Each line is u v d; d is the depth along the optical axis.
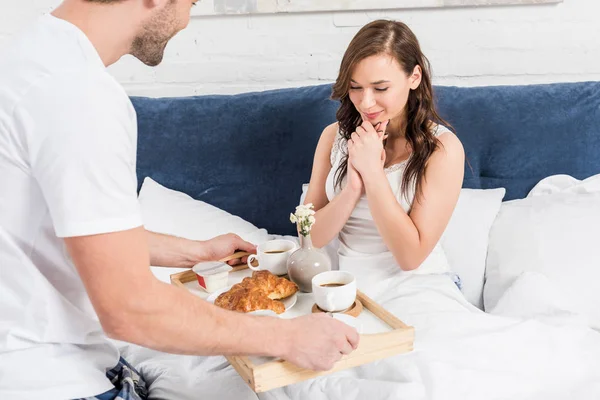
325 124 2.06
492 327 1.34
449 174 1.57
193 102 2.10
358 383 1.18
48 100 0.85
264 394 1.24
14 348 0.97
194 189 2.09
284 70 2.27
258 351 0.97
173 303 0.91
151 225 1.91
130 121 0.91
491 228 1.86
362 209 1.63
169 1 0.94
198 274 1.32
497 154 2.04
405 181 1.58
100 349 1.10
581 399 1.18
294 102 2.07
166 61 2.26
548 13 2.21
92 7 0.92
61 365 1.00
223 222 1.96
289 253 1.39
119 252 0.86
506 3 2.18
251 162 2.08
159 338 0.90
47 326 0.98
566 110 2.04
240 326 0.96
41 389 0.97
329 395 1.19
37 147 0.85
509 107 2.04
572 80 2.30
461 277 1.78
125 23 0.93
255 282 1.26
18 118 0.86
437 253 1.68
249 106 2.08
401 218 1.50
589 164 2.04
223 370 1.32
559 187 1.98
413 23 2.22
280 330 0.99
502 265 1.75
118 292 0.86
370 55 1.48
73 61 0.88
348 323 1.15
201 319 0.93
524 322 1.34
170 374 1.33
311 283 1.30
